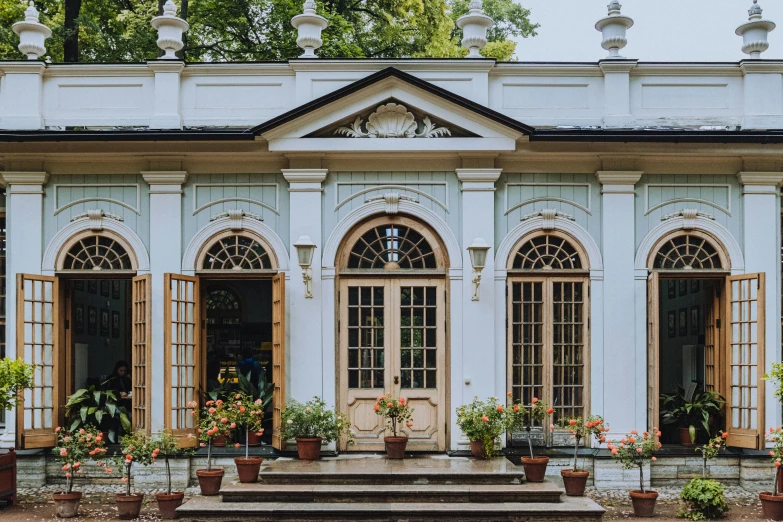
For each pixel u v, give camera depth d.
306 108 10.59
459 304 10.91
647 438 9.84
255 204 11.14
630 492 9.37
